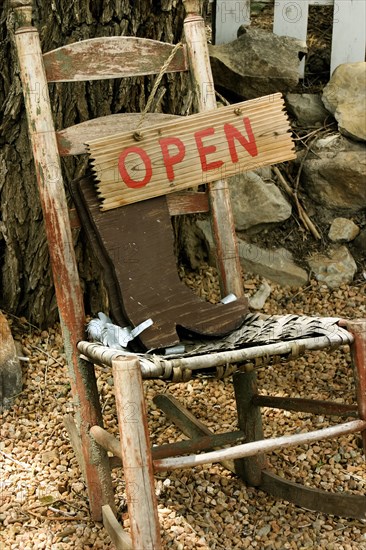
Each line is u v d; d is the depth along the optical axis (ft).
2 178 10.48
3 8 10.04
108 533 8.26
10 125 10.34
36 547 8.42
